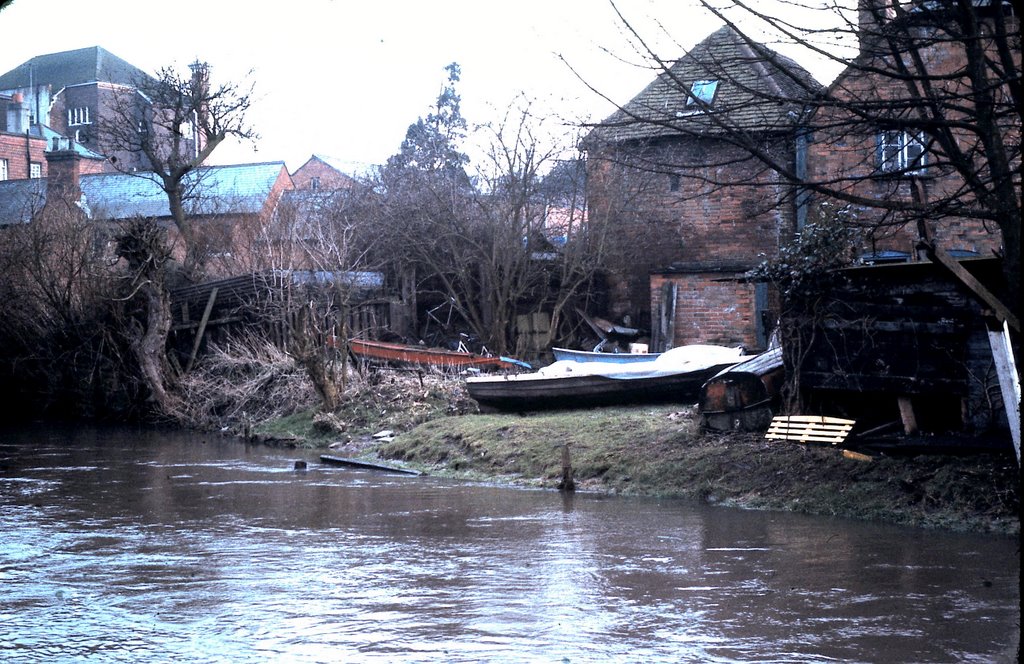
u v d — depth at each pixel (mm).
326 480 16188
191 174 49625
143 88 38281
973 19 9086
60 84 87500
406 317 29047
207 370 26891
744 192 26234
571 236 28250
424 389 22859
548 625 7648
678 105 24562
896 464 12477
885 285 13195
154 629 7688
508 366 25047
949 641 7145
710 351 19672
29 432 24891
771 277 14445
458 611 8047
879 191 22391
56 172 52531
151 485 15641
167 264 29328
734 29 8633
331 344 23891
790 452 13656
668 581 8969
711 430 15148
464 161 29578
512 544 10695
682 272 27266
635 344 25594
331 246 26875
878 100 9055
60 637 7512
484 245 28234
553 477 15336
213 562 10000
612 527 11586
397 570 9539
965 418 12344
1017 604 8062
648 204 27797
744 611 7973
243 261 30844
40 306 28688
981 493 11445
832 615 7824
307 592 8734
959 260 12055
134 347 26422
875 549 10133
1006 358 11164
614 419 17141
